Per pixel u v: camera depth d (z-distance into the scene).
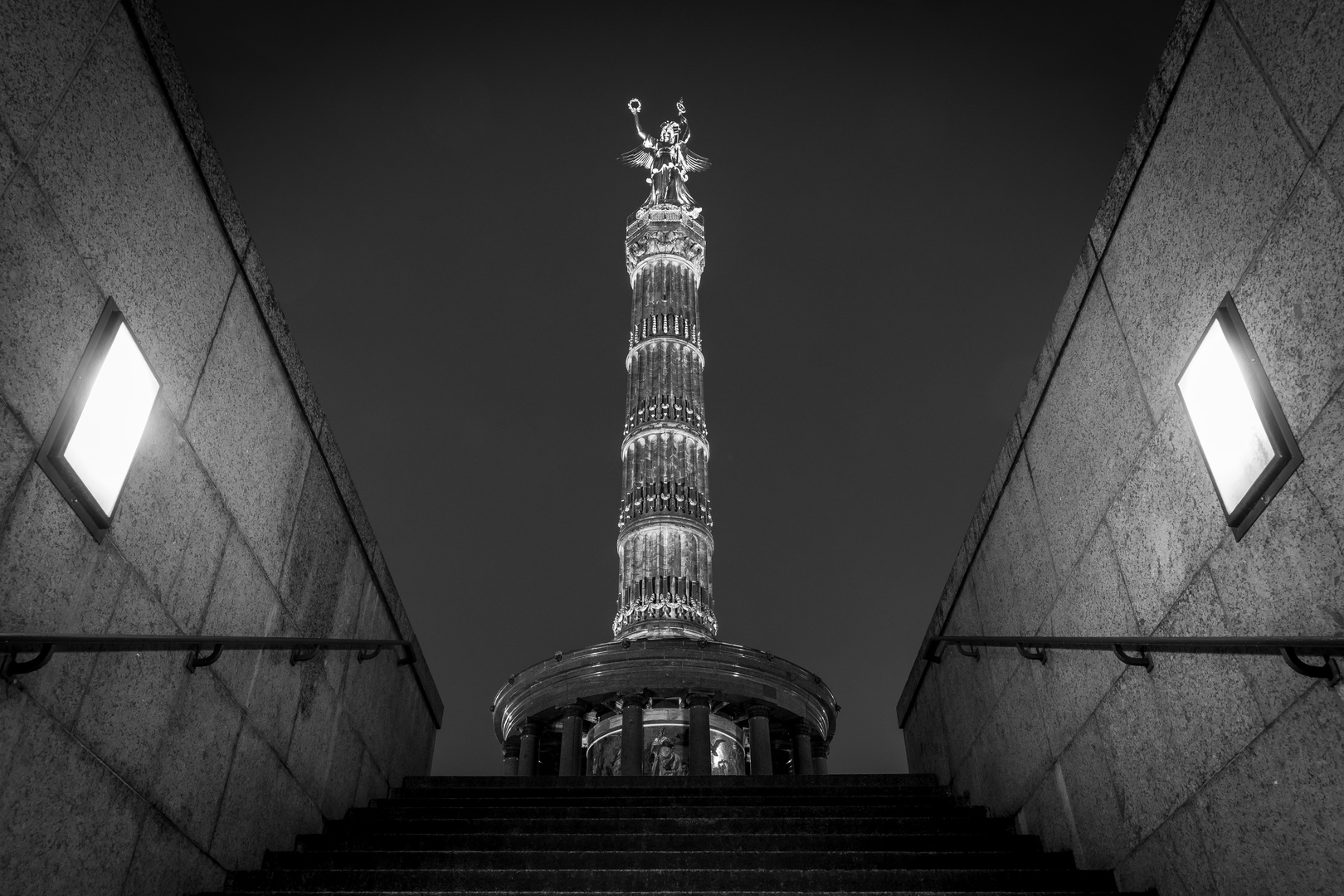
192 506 7.49
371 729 11.84
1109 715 8.06
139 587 6.75
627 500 29.78
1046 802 9.27
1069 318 8.75
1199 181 6.57
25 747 5.62
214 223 7.81
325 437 10.33
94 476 6.05
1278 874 5.89
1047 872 7.77
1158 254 7.14
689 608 27.44
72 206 5.92
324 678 10.34
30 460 5.55
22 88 5.46
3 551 5.34
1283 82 5.63
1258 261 5.89
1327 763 5.43
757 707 25.08
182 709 7.38
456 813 10.56
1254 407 5.87
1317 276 5.35
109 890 6.43
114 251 6.37
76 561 6.00
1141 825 7.54
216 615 7.92
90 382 5.99
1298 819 5.70
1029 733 9.76
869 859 8.27
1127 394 7.69
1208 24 6.47
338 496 10.86
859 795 11.98
